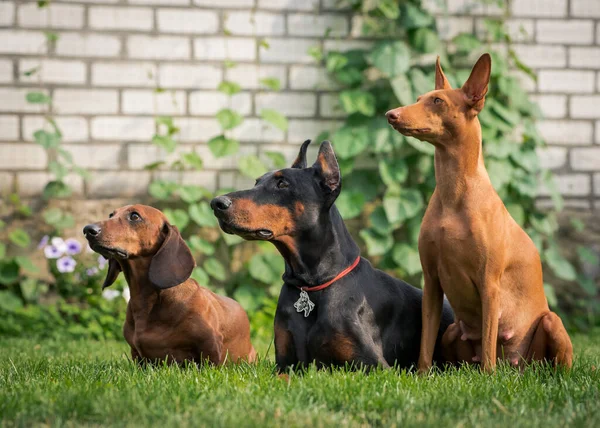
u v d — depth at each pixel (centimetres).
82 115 1055
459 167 557
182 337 603
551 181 1084
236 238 1049
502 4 1077
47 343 857
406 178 1091
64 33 1048
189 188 1045
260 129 1087
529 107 1080
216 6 1070
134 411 409
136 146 1065
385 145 1048
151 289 606
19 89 1042
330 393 446
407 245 1049
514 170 1073
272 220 537
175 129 1042
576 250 1123
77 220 1049
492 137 1062
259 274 1027
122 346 840
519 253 576
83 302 1016
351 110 1040
